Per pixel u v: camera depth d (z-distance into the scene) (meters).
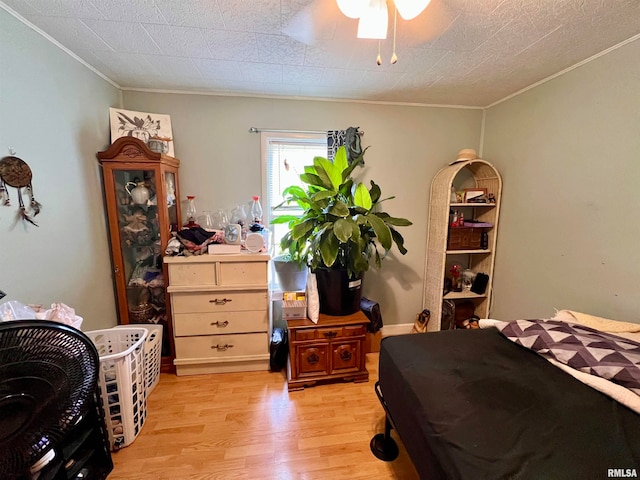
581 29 1.38
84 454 1.20
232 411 1.73
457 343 1.38
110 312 1.99
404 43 1.51
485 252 2.48
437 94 2.26
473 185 2.63
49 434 0.80
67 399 0.82
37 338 0.73
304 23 1.35
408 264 2.67
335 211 1.79
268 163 2.40
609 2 1.18
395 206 2.57
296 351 1.90
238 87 2.13
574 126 1.76
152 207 2.00
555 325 1.36
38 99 1.38
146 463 1.37
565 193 1.83
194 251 1.97
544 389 1.03
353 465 1.37
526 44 1.52
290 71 1.86
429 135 2.52
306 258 2.02
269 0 1.18
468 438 0.83
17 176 1.25
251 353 2.11
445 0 1.17
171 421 1.64
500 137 2.38
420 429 0.96
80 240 1.67
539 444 0.79
